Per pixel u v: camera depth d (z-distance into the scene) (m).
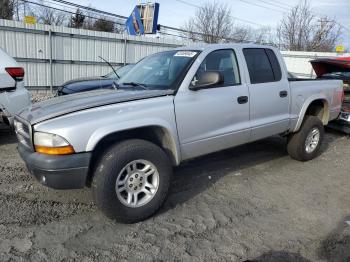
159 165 3.50
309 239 3.30
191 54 4.07
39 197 3.96
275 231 3.42
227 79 4.25
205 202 4.01
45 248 2.98
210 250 3.06
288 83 5.01
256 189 4.46
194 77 3.86
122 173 3.32
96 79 8.31
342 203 4.14
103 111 3.22
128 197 3.38
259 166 5.34
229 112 4.16
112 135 3.36
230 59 4.36
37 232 3.22
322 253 3.08
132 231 3.32
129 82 4.27
